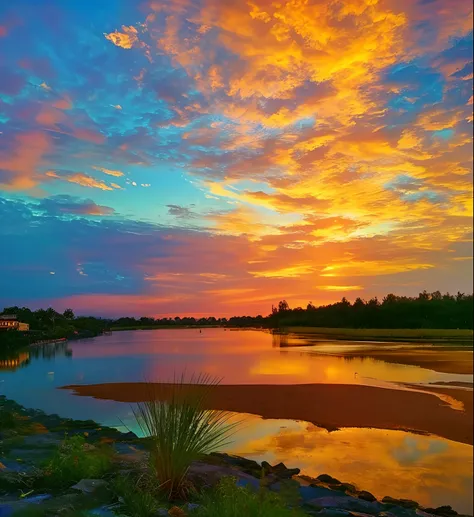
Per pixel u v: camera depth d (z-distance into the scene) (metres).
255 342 71.62
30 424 8.97
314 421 13.98
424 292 141.75
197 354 44.62
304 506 5.33
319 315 161.00
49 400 16.47
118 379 22.88
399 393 19.83
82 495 4.02
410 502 6.73
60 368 28.27
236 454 10.13
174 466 4.74
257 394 18.73
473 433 12.77
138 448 7.03
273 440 11.51
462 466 9.63
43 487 4.46
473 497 7.96
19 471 4.81
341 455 10.38
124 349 51.72
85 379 22.73
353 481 8.68
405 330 115.94
